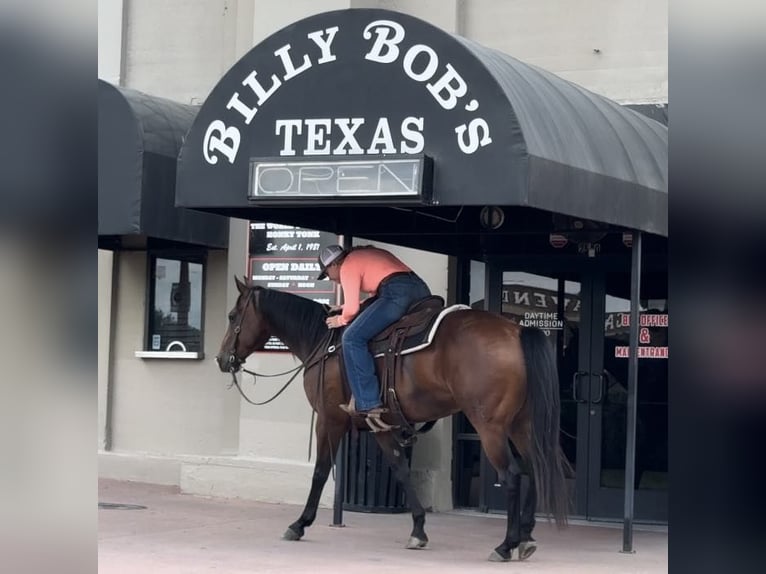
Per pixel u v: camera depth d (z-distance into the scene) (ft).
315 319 30.42
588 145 26.89
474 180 25.03
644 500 33.96
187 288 41.16
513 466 26.48
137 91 37.88
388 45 26.23
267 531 31.55
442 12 37.27
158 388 41.24
